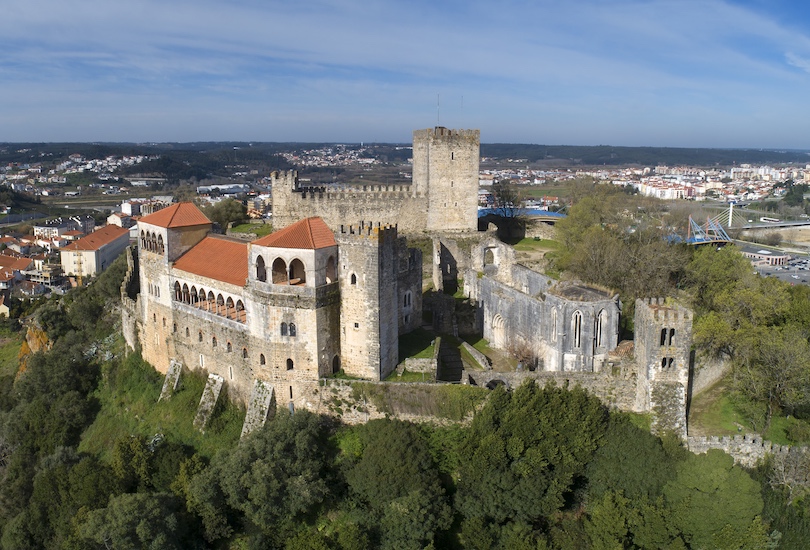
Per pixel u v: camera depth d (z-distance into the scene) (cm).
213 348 10119
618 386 9062
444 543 7850
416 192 15912
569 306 9775
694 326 10169
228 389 9962
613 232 14438
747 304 10675
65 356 12612
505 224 18538
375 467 7944
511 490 7806
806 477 8362
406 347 10300
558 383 9200
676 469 7894
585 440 8088
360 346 9188
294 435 8344
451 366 10306
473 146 15825
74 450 10794
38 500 9288
